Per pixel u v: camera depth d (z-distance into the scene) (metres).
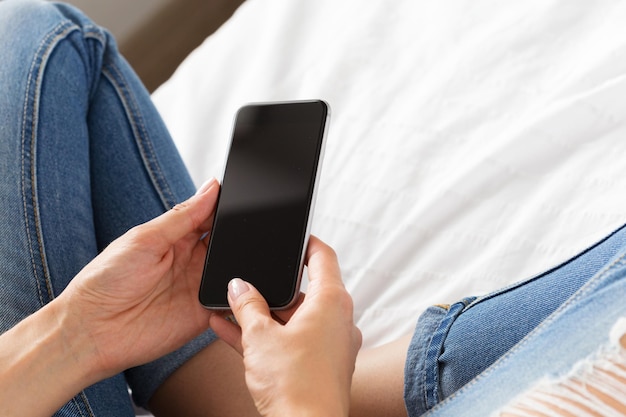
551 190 0.87
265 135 0.72
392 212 0.96
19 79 0.82
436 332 0.66
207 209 0.69
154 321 0.68
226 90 1.23
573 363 0.50
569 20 1.02
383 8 1.19
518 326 0.62
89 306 0.65
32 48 0.85
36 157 0.78
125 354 0.67
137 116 0.90
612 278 0.51
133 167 0.88
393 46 1.14
